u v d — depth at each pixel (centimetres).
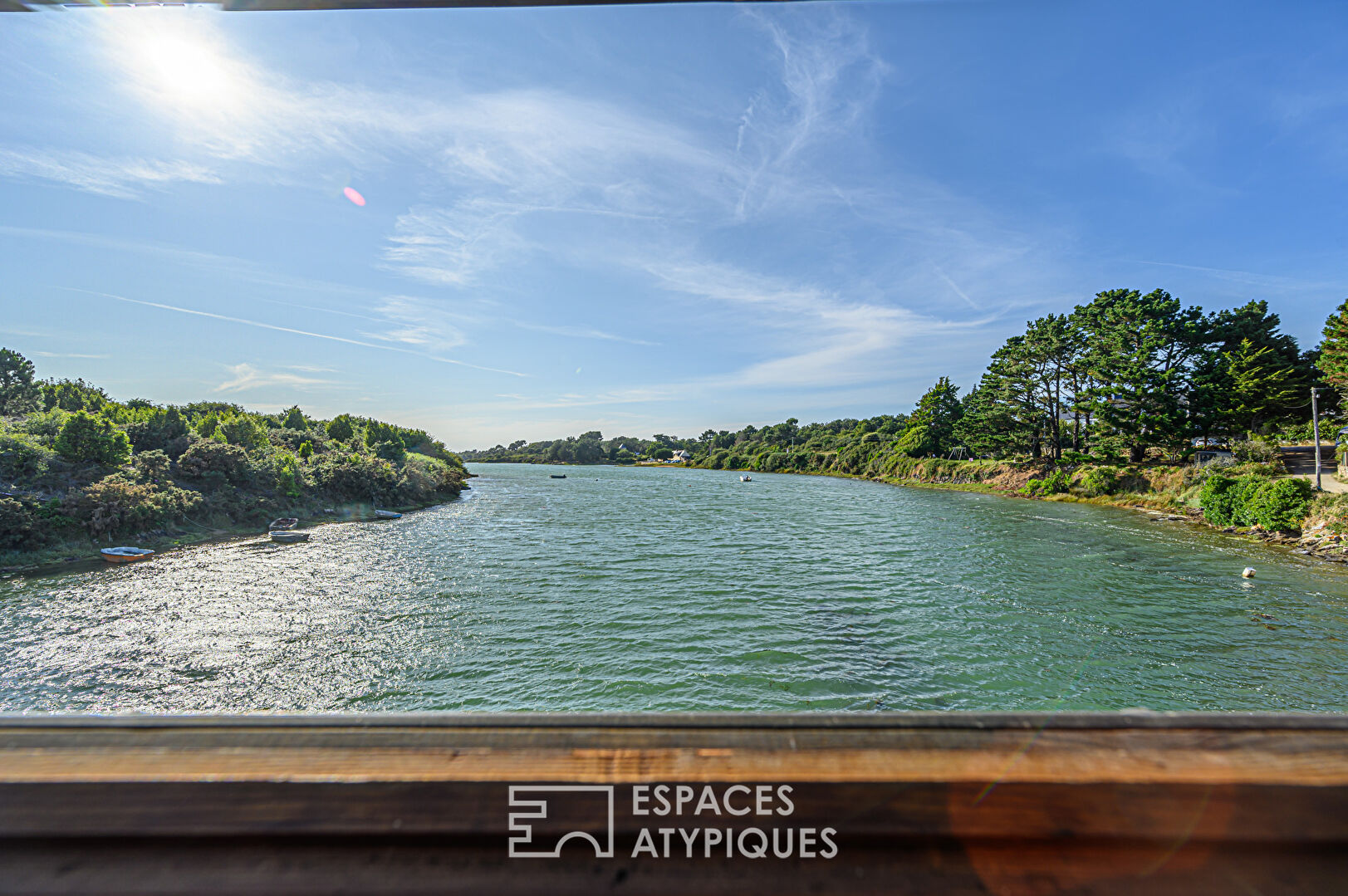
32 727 97
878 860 86
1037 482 4881
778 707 1085
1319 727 98
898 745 94
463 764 90
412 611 1745
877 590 1902
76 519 2778
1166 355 4612
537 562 2475
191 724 98
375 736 95
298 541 3241
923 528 3281
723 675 1225
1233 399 4125
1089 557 2391
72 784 88
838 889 83
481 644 1451
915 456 7412
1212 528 3084
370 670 1302
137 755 93
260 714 100
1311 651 1329
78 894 83
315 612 1753
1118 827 88
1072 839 87
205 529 3362
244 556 2738
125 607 1838
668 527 3500
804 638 1447
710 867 85
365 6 129
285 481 4097
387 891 83
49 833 86
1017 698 1114
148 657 1398
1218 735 96
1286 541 2605
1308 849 89
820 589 1934
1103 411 4456
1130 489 4162
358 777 88
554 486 7712
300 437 6269
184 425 4238
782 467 10556
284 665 1338
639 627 1552
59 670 1330
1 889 83
